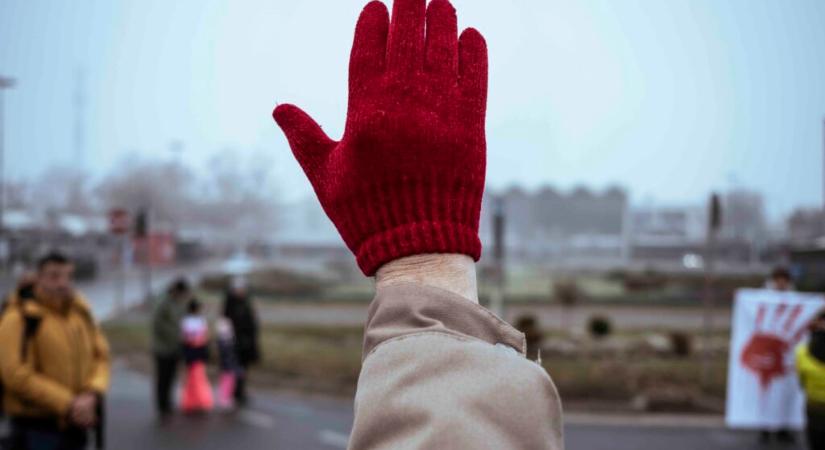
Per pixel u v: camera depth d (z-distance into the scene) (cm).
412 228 111
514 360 103
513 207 7525
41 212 7306
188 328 1216
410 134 111
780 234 6856
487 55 122
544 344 1825
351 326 2397
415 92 113
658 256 6912
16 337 498
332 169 119
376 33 118
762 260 5697
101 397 536
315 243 7625
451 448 93
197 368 1223
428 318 107
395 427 97
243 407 1271
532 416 98
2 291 2877
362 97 115
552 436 100
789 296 1081
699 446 1017
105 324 2378
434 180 113
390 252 111
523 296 3173
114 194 8544
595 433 1099
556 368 1565
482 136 119
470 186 115
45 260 517
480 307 109
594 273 5003
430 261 112
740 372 1066
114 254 5369
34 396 493
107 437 1027
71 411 501
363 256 115
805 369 720
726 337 2078
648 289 3669
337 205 118
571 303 2531
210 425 1119
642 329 2252
